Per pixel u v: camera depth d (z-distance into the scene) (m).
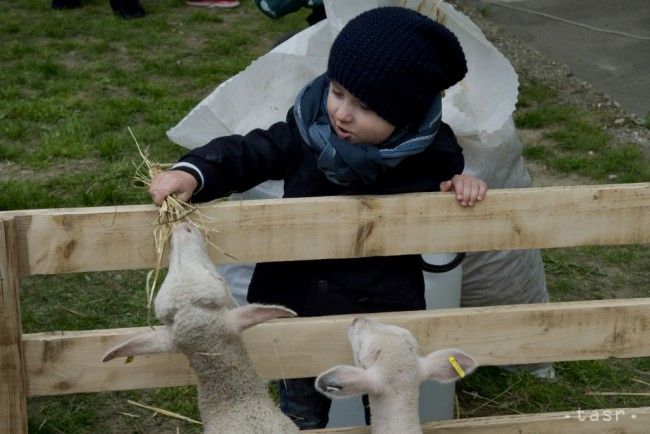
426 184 3.58
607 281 6.21
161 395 4.93
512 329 3.64
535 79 9.96
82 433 4.67
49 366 3.42
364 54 3.25
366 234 3.45
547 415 3.84
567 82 9.91
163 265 3.32
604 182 7.56
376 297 3.60
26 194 6.87
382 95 3.28
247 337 3.48
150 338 3.12
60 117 8.59
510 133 4.69
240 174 3.39
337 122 3.37
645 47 10.93
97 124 8.31
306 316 3.62
